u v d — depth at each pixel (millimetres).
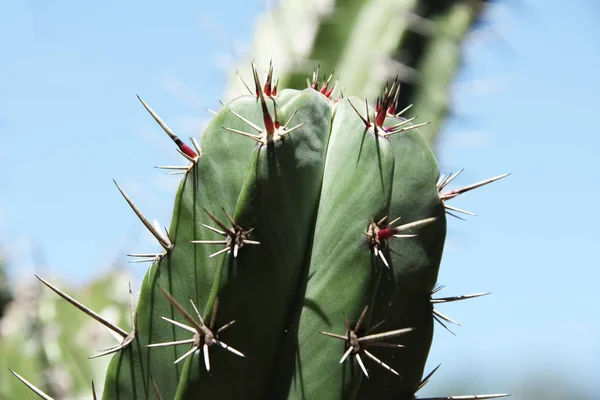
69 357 1177
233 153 866
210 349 845
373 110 879
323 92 911
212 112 933
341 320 846
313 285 854
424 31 1179
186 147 875
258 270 846
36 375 1167
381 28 1177
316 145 865
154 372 863
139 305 865
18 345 1172
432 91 1178
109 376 864
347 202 855
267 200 847
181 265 863
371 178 854
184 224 864
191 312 860
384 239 847
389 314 870
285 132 853
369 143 859
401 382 875
